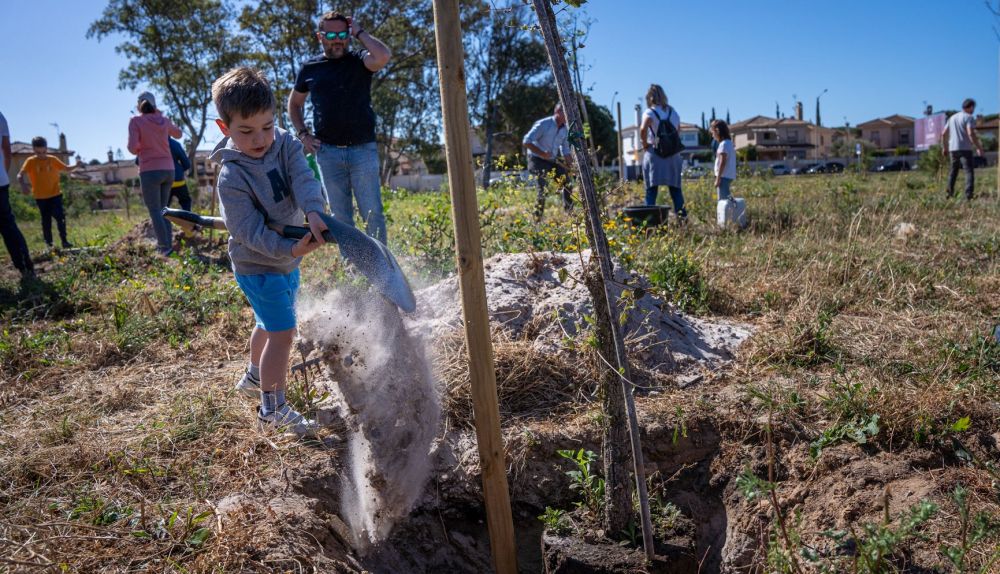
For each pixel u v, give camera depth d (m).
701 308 4.73
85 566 2.34
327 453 3.17
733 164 8.53
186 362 4.32
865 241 6.48
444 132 2.33
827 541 2.60
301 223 3.17
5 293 6.32
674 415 3.42
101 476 2.95
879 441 3.05
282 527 2.61
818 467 2.99
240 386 3.52
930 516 2.46
